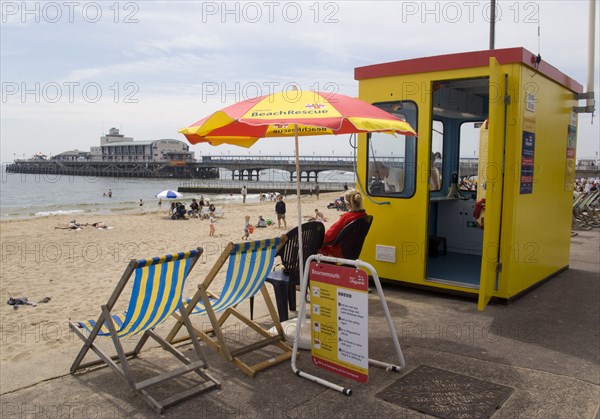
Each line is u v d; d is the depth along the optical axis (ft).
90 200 161.48
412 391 11.51
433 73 18.85
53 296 29.94
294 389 11.76
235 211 104.47
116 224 79.30
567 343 14.49
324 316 12.09
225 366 13.07
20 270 38.55
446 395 11.30
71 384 12.05
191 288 28.99
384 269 20.71
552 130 21.13
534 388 11.61
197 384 12.03
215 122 12.80
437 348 14.12
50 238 61.26
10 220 85.76
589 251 30.73
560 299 19.19
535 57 18.29
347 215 16.93
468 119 26.32
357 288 11.35
